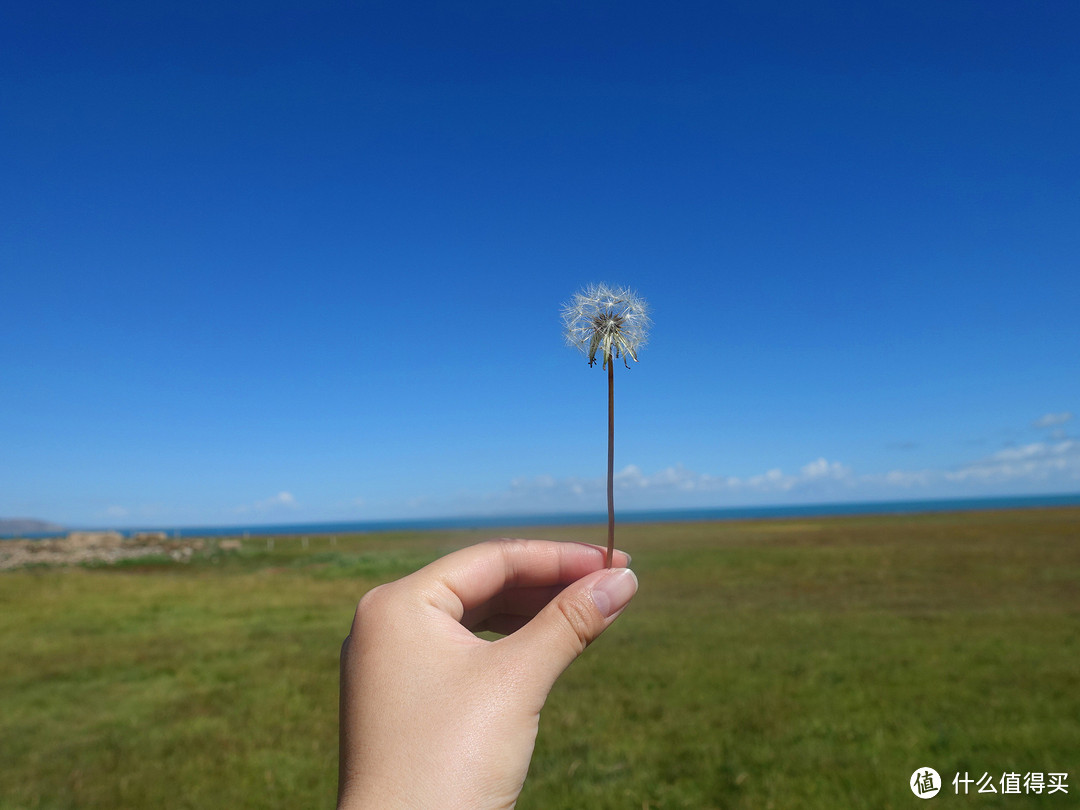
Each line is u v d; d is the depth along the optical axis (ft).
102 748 25.79
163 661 39.58
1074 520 175.01
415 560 103.65
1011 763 22.36
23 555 131.13
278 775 23.12
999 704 28.07
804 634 43.83
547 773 22.75
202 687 34.22
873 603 56.75
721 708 29.04
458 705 5.10
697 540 149.69
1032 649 37.32
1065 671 32.60
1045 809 19.31
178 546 158.92
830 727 26.30
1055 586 62.90
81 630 49.57
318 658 39.93
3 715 30.14
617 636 44.55
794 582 71.77
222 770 23.54
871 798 20.20
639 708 29.27
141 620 53.88
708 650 39.88
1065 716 26.50
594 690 32.04
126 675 36.63
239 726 28.17
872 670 34.06
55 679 36.01
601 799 20.74
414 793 4.73
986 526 159.94
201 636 47.26
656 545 133.39
